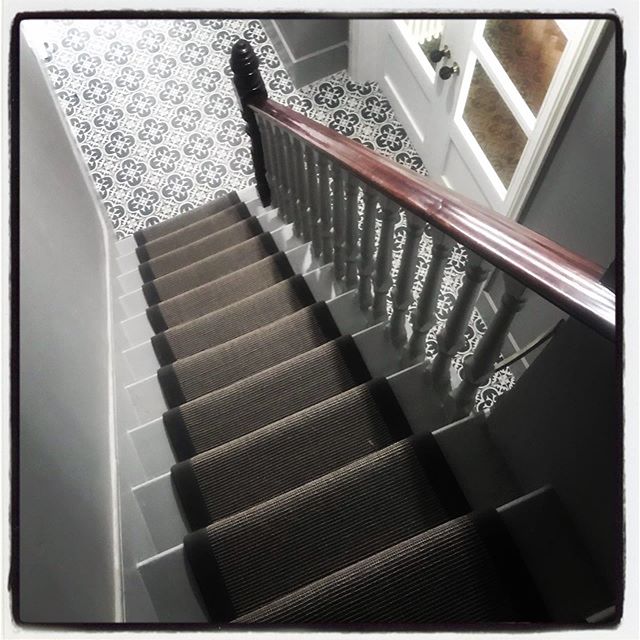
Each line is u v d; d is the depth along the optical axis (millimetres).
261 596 1698
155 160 4105
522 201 2695
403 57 3492
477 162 3113
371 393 2006
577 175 2250
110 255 3260
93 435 1935
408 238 1661
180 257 3354
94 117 4262
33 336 1656
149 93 4309
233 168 4062
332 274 2672
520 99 2566
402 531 1726
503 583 1503
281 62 4246
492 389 3029
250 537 1758
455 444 1817
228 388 2242
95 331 2357
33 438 1450
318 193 2320
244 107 2678
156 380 2492
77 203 2795
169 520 1991
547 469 1557
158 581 1750
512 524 1560
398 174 1521
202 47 4398
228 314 2678
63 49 4438
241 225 3410
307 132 1991
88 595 1502
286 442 1995
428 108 3490
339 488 1779
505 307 1379
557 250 1152
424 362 2062
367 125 4000
